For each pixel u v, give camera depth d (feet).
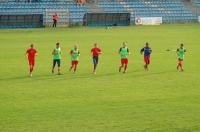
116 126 157.28
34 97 198.80
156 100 194.39
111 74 258.37
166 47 387.75
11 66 282.97
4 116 167.94
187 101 192.75
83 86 223.51
